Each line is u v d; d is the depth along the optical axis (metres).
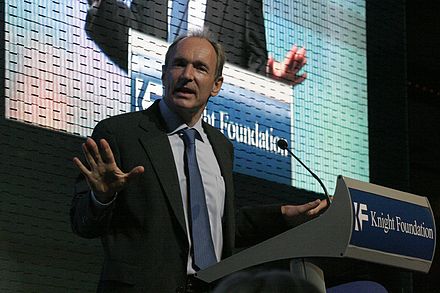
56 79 5.21
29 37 5.13
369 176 6.68
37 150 5.11
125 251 3.36
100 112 5.36
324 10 6.57
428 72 8.38
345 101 6.59
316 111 6.37
